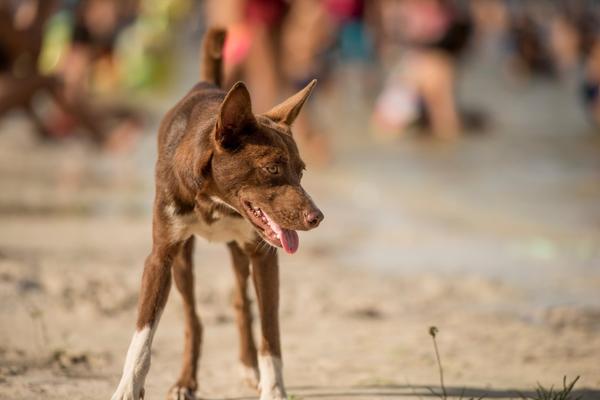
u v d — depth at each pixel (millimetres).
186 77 36844
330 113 29844
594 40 28328
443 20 26391
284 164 6707
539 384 7820
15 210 15180
